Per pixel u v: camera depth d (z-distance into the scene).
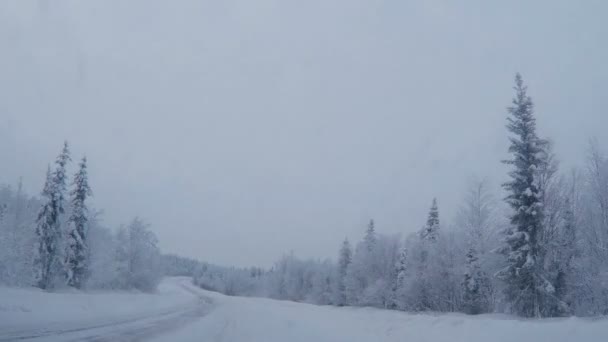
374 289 56.50
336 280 78.94
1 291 23.08
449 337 13.99
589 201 29.47
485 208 38.34
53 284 43.50
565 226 29.28
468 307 37.44
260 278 148.62
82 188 47.03
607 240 26.62
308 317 26.39
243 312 31.50
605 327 10.63
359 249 66.69
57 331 13.20
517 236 27.72
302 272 108.69
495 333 12.91
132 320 20.19
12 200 50.41
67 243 45.56
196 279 177.00
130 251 65.75
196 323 20.83
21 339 10.85
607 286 24.61
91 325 16.12
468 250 37.81
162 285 121.00
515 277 28.11
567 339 10.69
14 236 40.41
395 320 19.69
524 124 28.88
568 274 28.19
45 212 42.53
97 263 53.97
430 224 52.94
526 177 28.34
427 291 43.97
